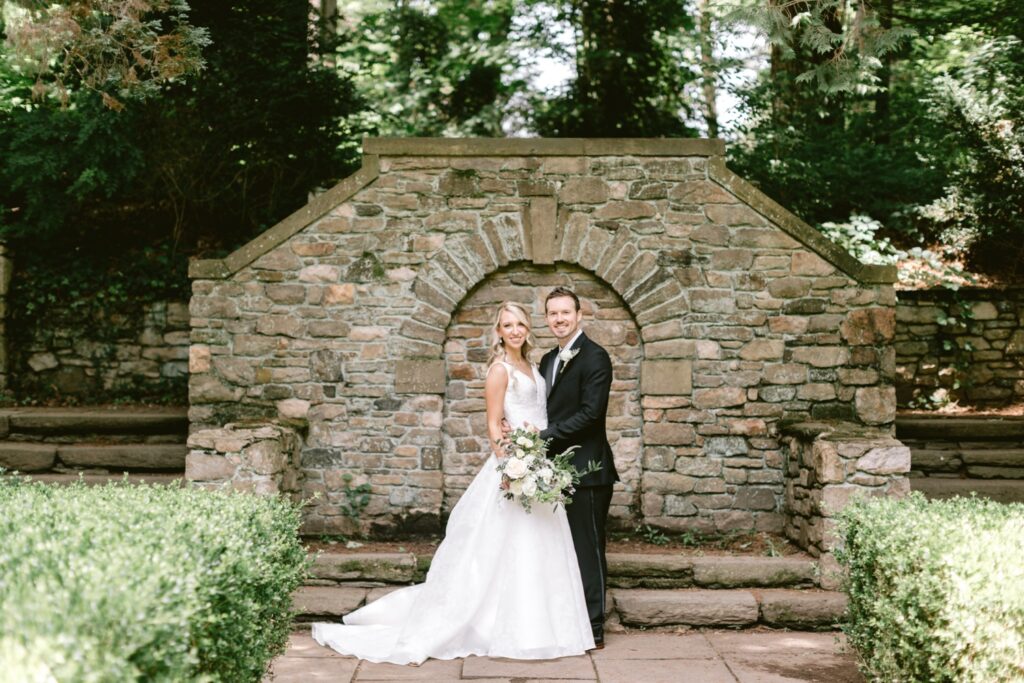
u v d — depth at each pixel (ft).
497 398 15.85
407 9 38.86
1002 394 27.73
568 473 15.06
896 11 31.83
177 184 29.14
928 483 21.85
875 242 28.86
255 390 21.29
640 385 21.43
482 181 21.33
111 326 28.09
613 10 35.35
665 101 37.06
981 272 29.73
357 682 13.98
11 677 6.36
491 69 38.09
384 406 21.22
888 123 35.76
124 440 23.90
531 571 15.35
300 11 31.27
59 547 8.58
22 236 27.78
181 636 7.79
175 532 9.70
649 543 20.72
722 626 17.06
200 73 28.63
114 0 17.08
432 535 21.03
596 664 14.94
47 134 26.81
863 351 21.17
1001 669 10.14
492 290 21.65
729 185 21.21
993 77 30.19
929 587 10.55
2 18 18.76
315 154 30.66
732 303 21.24
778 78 33.94
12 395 27.68
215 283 21.35
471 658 15.23
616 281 21.29
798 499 19.75
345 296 21.33
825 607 17.04
